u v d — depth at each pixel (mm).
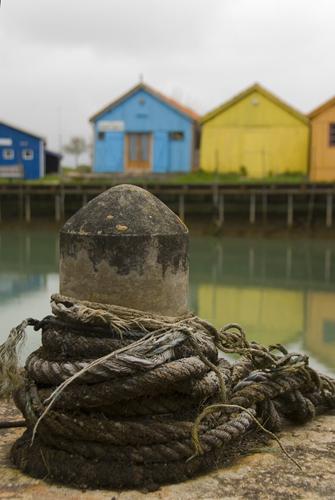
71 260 3488
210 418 3438
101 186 34750
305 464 3525
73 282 3498
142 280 3426
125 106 36312
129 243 3396
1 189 35969
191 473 3295
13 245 29984
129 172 36531
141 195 3602
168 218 3578
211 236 33781
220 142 35062
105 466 3188
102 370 3148
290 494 3150
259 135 34625
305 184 31891
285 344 11172
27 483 3229
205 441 3316
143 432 3215
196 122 36281
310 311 14641
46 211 37000
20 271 21156
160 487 3182
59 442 3277
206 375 3533
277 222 33406
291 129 34250
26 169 39344
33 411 3307
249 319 13602
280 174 34594
